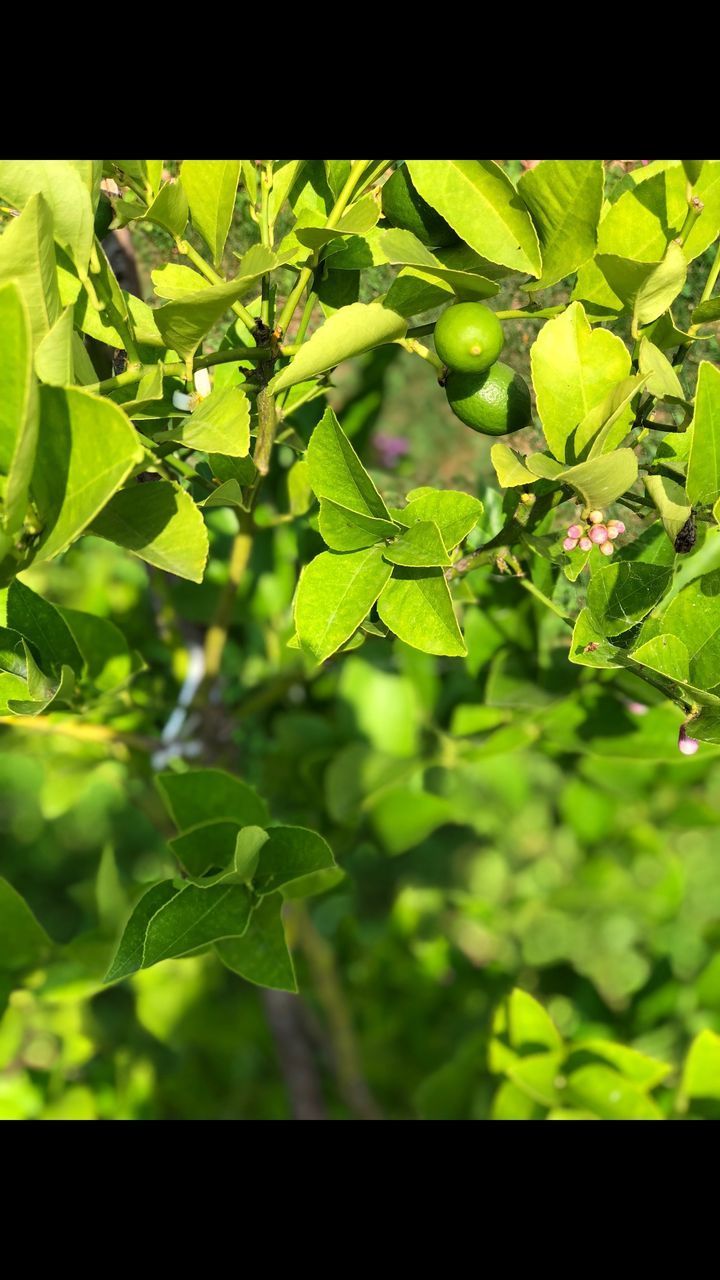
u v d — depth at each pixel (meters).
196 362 0.57
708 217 0.57
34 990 0.76
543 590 0.69
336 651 0.55
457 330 0.55
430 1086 0.92
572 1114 0.73
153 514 0.51
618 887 1.08
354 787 0.93
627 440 0.57
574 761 0.95
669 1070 0.75
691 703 0.53
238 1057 1.21
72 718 0.81
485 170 0.56
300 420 0.83
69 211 0.54
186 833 0.60
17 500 0.45
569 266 0.57
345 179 0.60
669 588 0.55
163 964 1.09
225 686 0.99
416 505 0.54
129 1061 1.08
